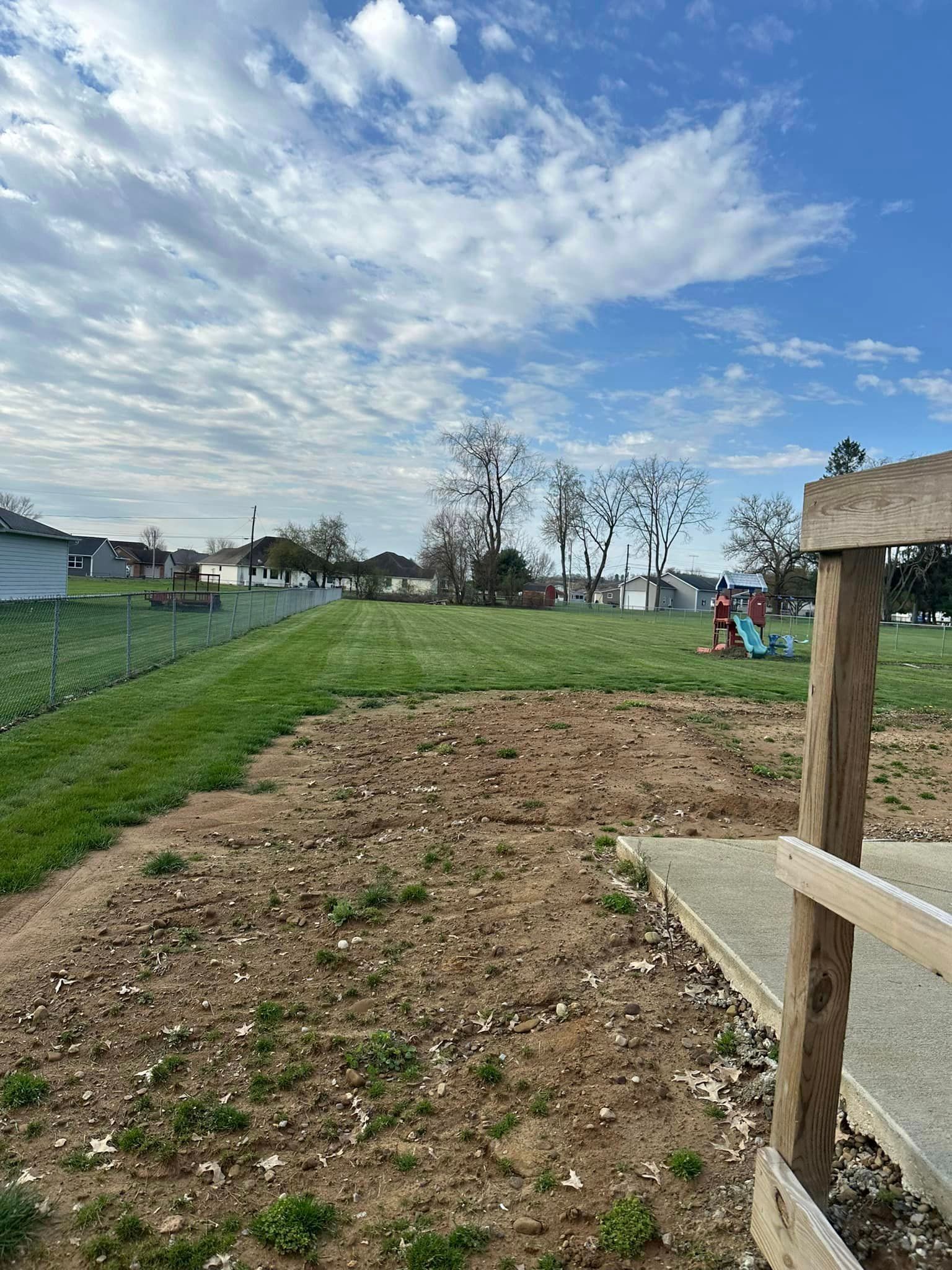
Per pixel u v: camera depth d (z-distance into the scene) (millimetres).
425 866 4824
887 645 32750
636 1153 2369
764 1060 2770
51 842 5145
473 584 74500
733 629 25562
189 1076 2826
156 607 30844
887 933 1526
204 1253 2074
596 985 3311
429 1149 2453
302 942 3850
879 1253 1935
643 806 5922
